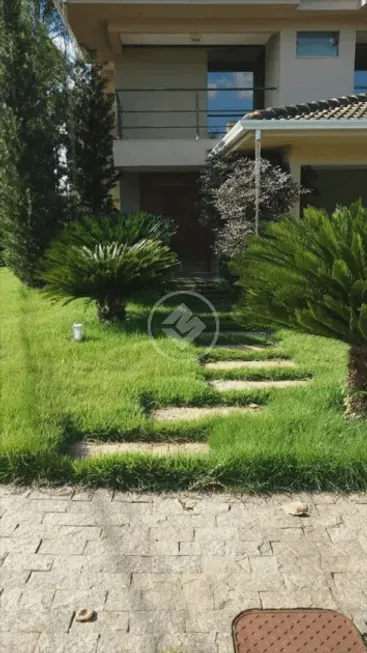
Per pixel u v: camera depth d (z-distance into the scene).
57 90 13.63
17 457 3.89
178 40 14.45
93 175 14.05
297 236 4.67
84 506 3.58
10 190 11.52
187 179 15.07
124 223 8.98
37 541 3.21
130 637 2.54
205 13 13.26
